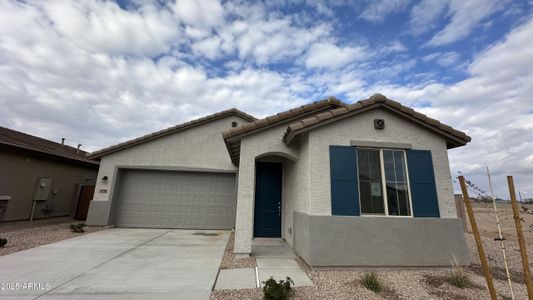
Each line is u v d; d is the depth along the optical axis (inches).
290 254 254.2
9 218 417.7
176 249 265.1
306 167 234.5
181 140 456.8
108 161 430.0
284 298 136.9
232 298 143.2
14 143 417.1
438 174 235.8
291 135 237.6
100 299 135.5
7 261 203.8
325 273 196.2
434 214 224.1
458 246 220.2
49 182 480.4
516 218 122.6
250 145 261.9
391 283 179.0
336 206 216.1
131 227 418.9
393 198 226.8
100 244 279.4
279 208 352.8
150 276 175.5
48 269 185.0
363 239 211.0
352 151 231.5
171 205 431.8
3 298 133.5
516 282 189.0
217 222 431.2
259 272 194.4
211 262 216.7
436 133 245.8
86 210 493.0
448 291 166.2
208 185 446.3
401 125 244.1
